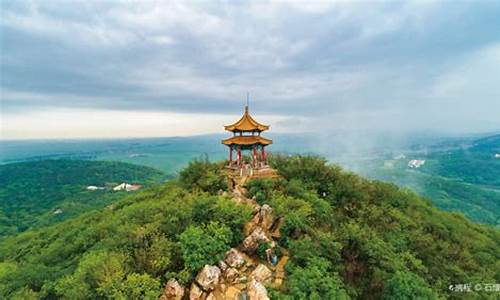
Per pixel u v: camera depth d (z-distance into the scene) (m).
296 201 35.12
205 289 25.83
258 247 30.91
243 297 25.83
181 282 25.95
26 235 67.31
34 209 146.25
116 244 30.44
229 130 47.72
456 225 48.62
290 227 31.62
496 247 46.06
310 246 28.61
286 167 46.41
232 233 30.84
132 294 23.17
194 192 41.91
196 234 28.56
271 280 27.83
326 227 35.16
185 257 26.94
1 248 60.38
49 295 28.92
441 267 33.88
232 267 28.19
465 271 35.16
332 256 28.78
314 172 44.44
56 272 32.47
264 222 34.50
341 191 42.31
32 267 34.56
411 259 30.92
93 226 45.28
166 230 31.22
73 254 39.62
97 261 26.97
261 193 38.84
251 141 46.88
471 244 42.94
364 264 30.75
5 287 31.38
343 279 28.47
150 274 25.88
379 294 28.44
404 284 26.47
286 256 30.78
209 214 33.34
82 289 24.53
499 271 37.16
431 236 39.62
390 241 34.31
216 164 49.81
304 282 24.53
